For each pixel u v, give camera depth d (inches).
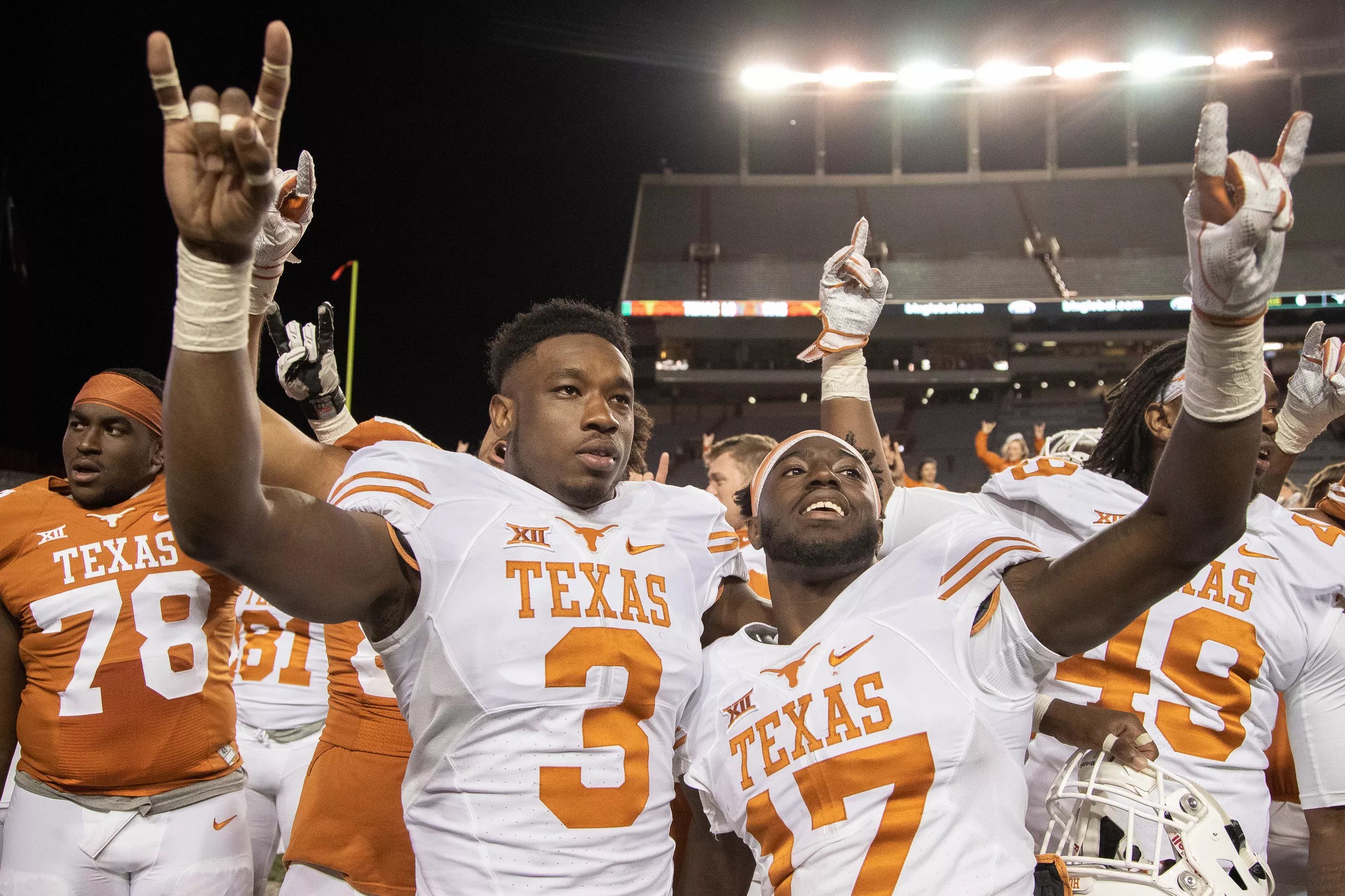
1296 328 762.8
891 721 69.8
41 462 526.6
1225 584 89.4
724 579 84.7
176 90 47.8
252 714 130.3
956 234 876.0
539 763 65.3
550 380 73.7
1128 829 73.5
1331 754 90.1
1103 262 814.5
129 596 100.0
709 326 821.9
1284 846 106.8
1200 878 72.2
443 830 66.4
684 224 911.0
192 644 102.0
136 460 104.3
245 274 50.3
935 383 803.4
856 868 68.2
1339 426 676.1
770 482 80.4
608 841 65.9
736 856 81.8
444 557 66.0
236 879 103.0
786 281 821.9
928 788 68.7
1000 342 824.9
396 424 90.5
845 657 73.0
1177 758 86.4
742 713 75.4
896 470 226.5
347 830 95.5
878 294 108.8
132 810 97.4
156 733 98.8
